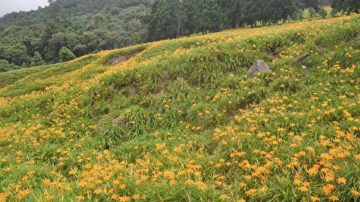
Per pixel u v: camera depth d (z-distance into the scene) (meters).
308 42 16.03
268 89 12.46
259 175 7.07
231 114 11.99
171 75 15.16
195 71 15.08
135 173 7.67
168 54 19.30
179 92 13.86
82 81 19.94
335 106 10.16
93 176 8.01
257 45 17.02
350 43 14.84
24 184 7.99
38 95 17.75
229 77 14.15
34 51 102.50
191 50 16.81
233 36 21.97
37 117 14.85
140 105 13.55
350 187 6.18
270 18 56.06
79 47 97.81
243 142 8.70
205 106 12.44
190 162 8.13
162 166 8.23
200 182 6.68
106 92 14.76
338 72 12.99
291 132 8.86
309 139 8.27
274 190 6.44
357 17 18.00
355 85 11.64
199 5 63.69
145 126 12.12
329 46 15.47
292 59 14.87
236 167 7.91
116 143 11.41
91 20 164.00
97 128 12.34
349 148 7.24
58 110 14.47
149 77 14.93
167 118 12.43
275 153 7.91
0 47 97.75
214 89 13.94
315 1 72.75
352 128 8.16
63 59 87.75
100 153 10.02
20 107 16.70
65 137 11.96
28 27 145.75
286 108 10.93
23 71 35.06
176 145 9.93
